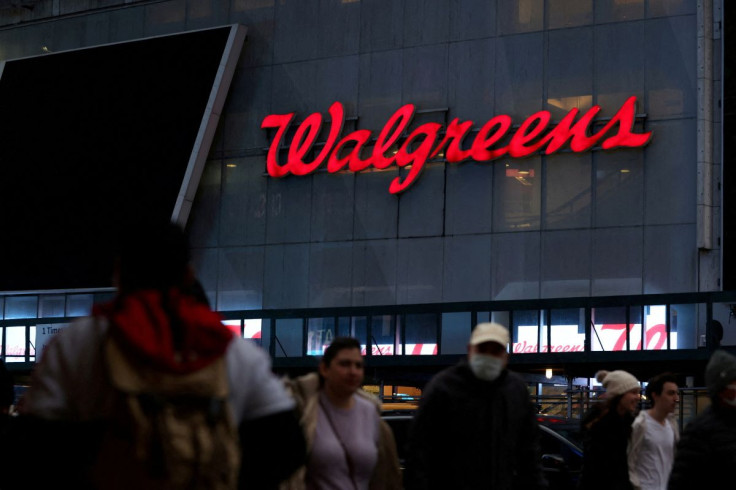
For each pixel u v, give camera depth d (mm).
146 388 3248
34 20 47625
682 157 36344
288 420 3600
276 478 3602
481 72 39375
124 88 43719
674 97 36750
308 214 41250
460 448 8078
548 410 36406
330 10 42031
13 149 45375
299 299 41031
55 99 45031
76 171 43875
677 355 33062
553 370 36812
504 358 8125
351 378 7535
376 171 40281
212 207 42906
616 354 34000
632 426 10914
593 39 38000
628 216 36719
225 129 43062
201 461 3252
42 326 43031
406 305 37344
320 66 41906
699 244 35281
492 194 38469
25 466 3393
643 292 36281
